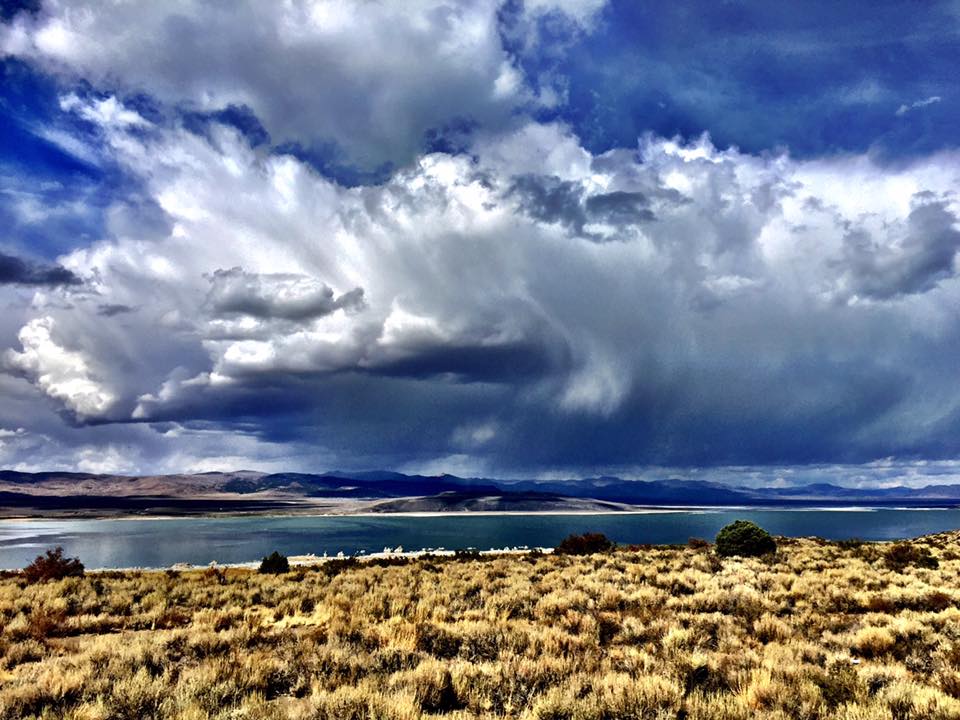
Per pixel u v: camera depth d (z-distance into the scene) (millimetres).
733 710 8898
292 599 22234
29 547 124250
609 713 8898
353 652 12406
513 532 177750
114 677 10750
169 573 34906
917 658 12391
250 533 180000
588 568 28641
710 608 18469
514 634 13781
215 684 10344
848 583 22609
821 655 12289
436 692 9852
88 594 24594
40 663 12078
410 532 179750
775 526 180625
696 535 154750
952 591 19672
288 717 8773
